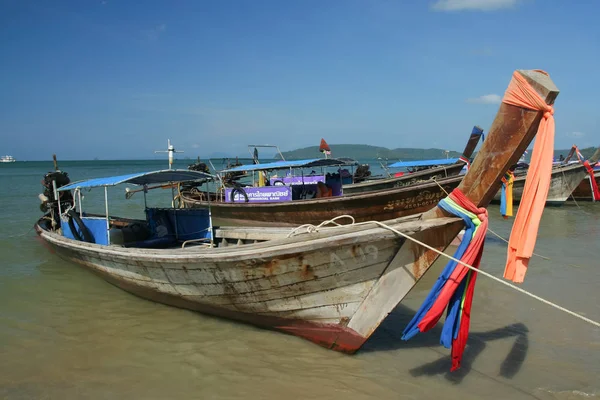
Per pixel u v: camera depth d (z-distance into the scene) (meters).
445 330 5.13
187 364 5.86
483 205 5.02
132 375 5.61
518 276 4.61
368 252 5.26
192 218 9.93
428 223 5.07
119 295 8.74
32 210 20.97
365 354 6.01
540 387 5.11
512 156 4.68
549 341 6.25
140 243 9.53
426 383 5.25
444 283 5.04
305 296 5.87
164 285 7.40
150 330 6.98
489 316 7.16
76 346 6.44
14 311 7.84
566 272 9.41
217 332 6.86
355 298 5.60
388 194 13.23
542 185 4.39
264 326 6.79
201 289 6.81
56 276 10.00
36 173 65.94
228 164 23.05
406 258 5.31
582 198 23.17
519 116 4.54
